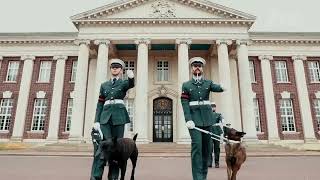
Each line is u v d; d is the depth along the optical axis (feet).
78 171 33.55
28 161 48.73
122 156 18.69
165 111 104.37
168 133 102.17
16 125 102.06
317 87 106.32
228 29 94.73
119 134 20.18
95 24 94.73
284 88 105.50
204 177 19.56
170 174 30.32
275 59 108.37
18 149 79.97
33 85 106.73
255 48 108.06
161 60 109.19
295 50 108.58
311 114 103.76
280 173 31.40
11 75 109.50
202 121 19.40
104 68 90.53
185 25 94.84
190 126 18.69
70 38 108.68
